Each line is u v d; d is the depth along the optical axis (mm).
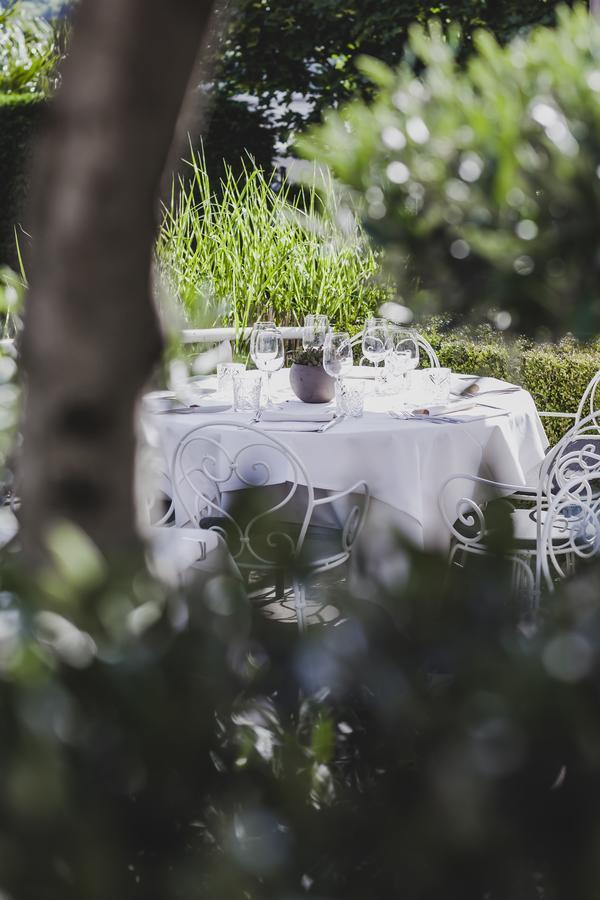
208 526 4508
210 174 12523
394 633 896
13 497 1283
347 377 5691
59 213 782
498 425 4688
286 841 880
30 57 12008
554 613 884
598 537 4336
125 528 845
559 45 1487
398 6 12078
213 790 908
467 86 1501
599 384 7086
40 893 795
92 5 754
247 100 13477
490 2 11797
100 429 813
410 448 4340
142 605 878
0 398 1244
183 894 851
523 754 807
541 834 817
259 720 922
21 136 10961
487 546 963
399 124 1461
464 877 811
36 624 823
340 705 917
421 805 822
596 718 813
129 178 772
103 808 838
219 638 904
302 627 943
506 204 1429
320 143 1496
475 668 856
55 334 796
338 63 13258
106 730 854
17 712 798
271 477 4367
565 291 1426
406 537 919
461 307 1509
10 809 783
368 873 869
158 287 1095
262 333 5039
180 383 1361
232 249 7414
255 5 12336
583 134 1407
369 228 1482
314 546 948
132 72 750
